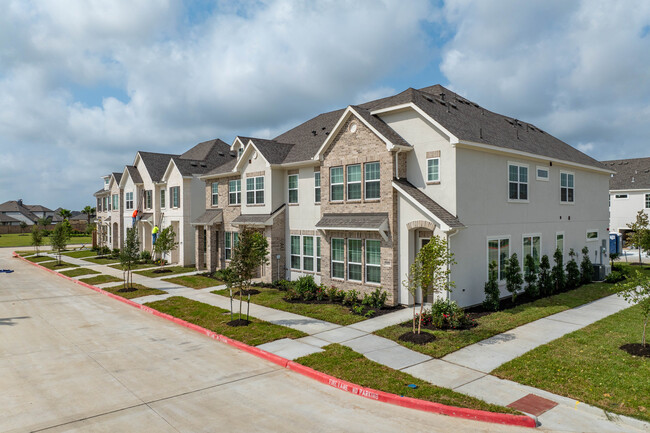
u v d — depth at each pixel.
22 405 9.02
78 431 7.87
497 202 18.44
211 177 29.58
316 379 10.48
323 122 27.14
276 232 23.80
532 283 19.58
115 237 44.91
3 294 23.30
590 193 25.88
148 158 38.53
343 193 19.67
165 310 18.08
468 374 10.34
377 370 10.65
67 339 14.18
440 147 16.83
